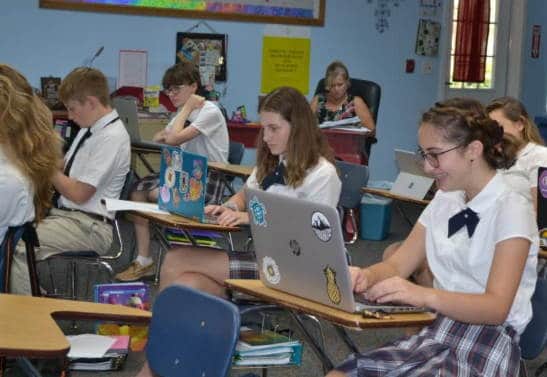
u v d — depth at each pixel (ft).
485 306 7.71
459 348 8.11
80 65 25.80
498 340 8.11
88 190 14.19
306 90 27.96
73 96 14.30
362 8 28.30
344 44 28.27
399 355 8.02
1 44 25.22
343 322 7.43
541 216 11.94
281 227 8.09
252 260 11.38
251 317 11.27
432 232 8.67
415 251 8.93
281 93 11.75
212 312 7.25
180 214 12.27
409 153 17.42
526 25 31.17
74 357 12.00
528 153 13.24
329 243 7.59
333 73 24.18
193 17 26.58
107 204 12.53
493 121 8.25
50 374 11.85
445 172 8.21
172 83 19.62
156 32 26.30
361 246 22.06
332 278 7.70
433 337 8.27
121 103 20.21
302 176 11.65
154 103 25.35
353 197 17.17
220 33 26.89
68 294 15.62
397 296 7.65
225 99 27.20
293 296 8.30
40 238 13.61
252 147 25.08
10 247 10.23
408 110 29.40
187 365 7.36
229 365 6.93
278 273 8.40
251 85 27.40
